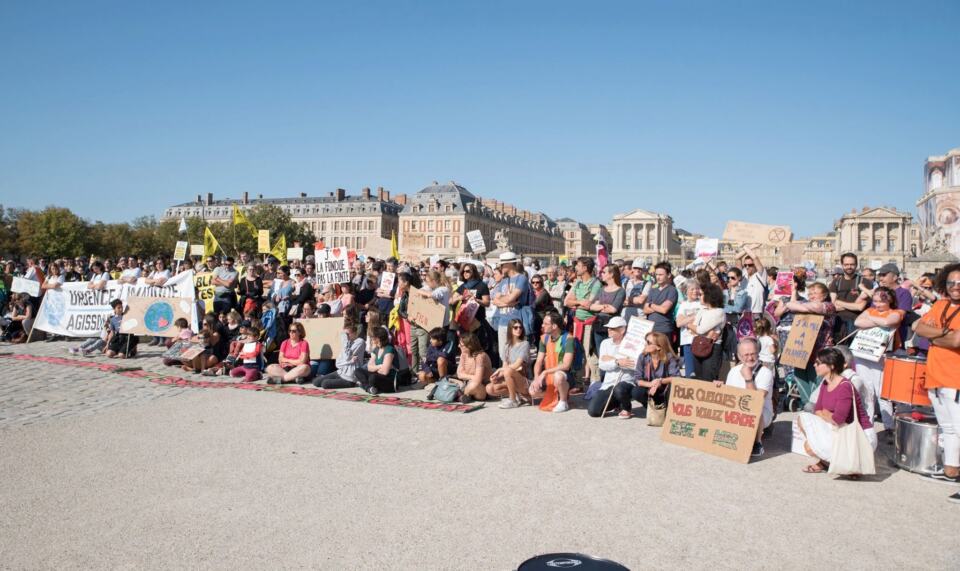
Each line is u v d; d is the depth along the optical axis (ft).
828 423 27.27
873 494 24.44
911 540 20.21
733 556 18.93
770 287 55.83
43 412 37.27
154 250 336.08
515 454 28.94
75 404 39.55
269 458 28.19
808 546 19.69
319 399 41.32
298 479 25.44
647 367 34.94
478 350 41.45
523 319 45.75
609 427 34.22
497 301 45.73
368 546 19.42
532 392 39.06
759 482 25.66
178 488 24.47
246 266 71.05
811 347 35.50
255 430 33.12
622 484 25.08
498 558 18.61
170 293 63.62
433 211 451.12
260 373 49.08
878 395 33.65
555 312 39.55
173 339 60.23
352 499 23.29
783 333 44.42
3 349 66.13
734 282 44.65
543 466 27.20
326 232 486.38
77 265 85.25
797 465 28.09
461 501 23.09
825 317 36.19
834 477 26.43
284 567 18.13
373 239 81.82
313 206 492.95
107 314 69.00
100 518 21.63
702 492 24.34
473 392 40.55
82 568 18.13
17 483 25.03
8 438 31.48
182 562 18.48
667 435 31.22
